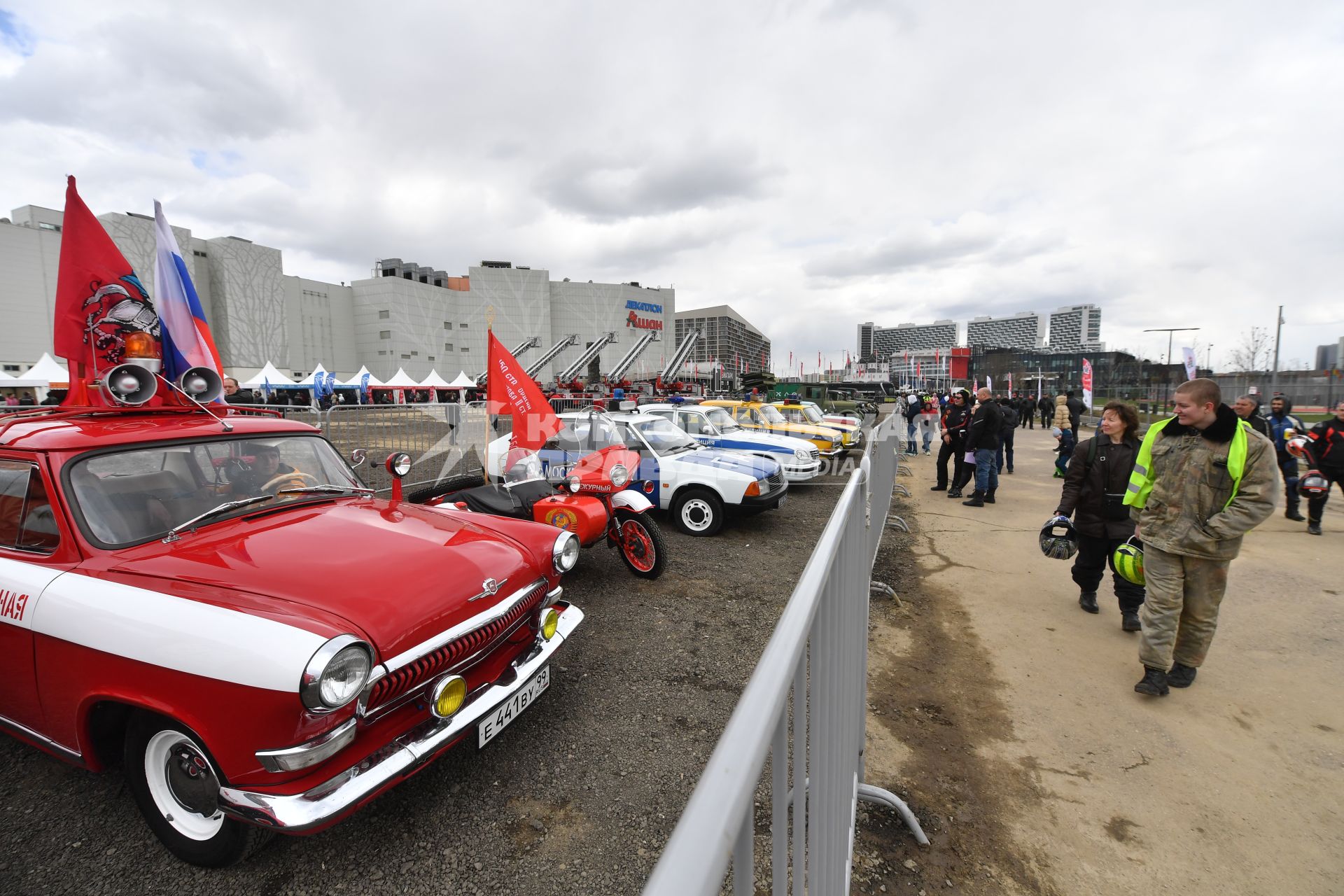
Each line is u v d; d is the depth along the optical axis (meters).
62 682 2.06
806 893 1.34
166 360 3.42
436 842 2.24
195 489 2.60
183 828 2.07
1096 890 1.97
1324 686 3.22
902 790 2.46
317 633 1.81
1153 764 2.61
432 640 2.10
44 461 2.31
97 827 2.30
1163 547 3.08
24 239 38.81
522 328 68.69
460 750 2.78
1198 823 2.25
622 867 2.14
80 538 2.22
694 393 33.81
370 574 2.19
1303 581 4.79
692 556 5.89
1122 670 3.46
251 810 1.75
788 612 1.01
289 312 55.47
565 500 4.81
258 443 2.95
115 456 2.44
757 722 0.70
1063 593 4.76
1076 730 2.87
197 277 47.53
